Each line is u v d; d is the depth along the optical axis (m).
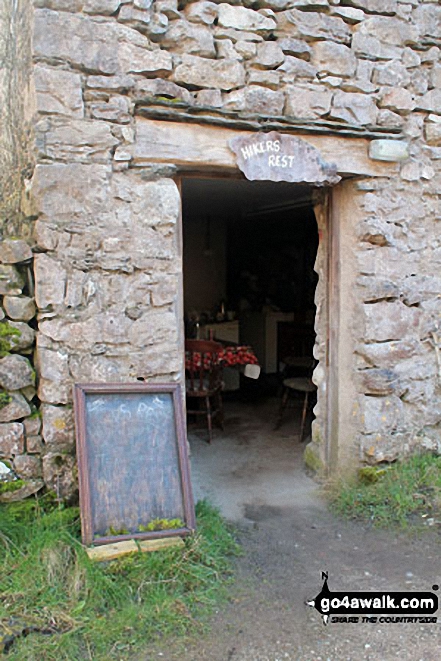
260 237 8.98
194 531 3.00
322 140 3.73
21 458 3.13
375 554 3.24
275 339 8.12
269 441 5.30
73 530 3.01
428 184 4.11
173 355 3.43
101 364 3.27
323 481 4.22
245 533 3.50
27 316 3.20
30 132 3.24
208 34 3.40
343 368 4.14
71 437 3.20
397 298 4.06
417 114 4.04
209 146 3.42
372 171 3.90
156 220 3.32
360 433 4.04
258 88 3.54
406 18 3.94
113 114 3.19
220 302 8.30
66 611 2.49
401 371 4.09
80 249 3.19
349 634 2.55
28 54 3.25
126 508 2.93
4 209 3.78
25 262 3.21
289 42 3.62
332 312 4.13
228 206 6.48
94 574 2.62
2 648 2.26
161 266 3.37
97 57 3.14
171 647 2.40
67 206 3.14
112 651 2.34
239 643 2.46
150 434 3.12
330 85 3.74
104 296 3.26
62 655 2.27
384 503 3.78
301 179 3.66
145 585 2.67
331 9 3.70
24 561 2.73
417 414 4.20
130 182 3.28
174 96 3.32
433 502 3.73
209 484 4.28
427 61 4.03
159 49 3.31
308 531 3.52
